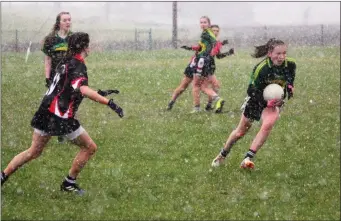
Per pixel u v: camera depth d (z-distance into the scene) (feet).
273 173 44.96
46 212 35.88
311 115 67.87
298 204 38.37
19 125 60.95
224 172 44.91
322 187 41.96
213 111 70.23
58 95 36.70
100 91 37.29
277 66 43.52
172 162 47.91
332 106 74.23
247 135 57.06
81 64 36.91
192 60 69.10
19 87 88.84
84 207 36.99
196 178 43.29
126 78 101.60
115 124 62.03
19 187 40.32
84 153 38.55
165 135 57.06
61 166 46.11
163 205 37.65
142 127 60.64
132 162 47.73
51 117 36.83
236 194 39.91
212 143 54.19
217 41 68.54
